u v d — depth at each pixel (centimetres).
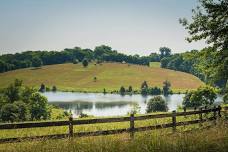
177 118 2523
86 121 1373
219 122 1645
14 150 1076
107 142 1156
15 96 11219
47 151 1076
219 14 2297
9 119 9594
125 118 1488
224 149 1177
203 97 6756
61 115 10381
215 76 2516
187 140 1230
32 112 10225
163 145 1166
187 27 2392
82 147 1114
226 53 2369
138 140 1205
